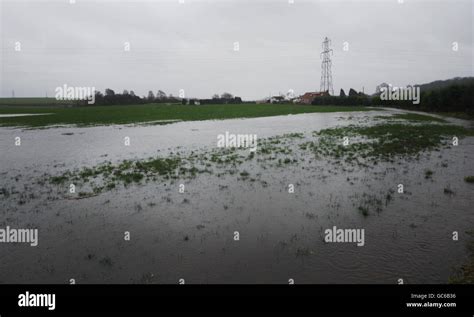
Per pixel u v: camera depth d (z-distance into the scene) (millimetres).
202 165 19125
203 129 41688
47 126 45906
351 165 18438
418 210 11047
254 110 87812
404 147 23969
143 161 20500
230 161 20203
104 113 74062
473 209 11062
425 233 9164
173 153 23438
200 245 8695
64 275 7344
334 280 6945
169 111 81125
